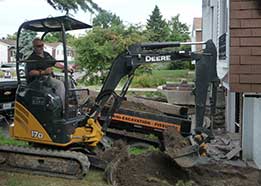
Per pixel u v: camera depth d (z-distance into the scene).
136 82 29.78
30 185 7.51
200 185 7.50
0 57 69.44
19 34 8.48
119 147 9.48
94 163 8.47
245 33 8.27
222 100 13.81
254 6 8.20
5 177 8.00
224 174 8.05
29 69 8.30
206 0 17.94
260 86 8.27
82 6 8.48
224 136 11.80
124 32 28.20
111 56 26.30
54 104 8.09
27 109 8.28
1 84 12.90
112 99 9.27
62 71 8.81
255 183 7.62
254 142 9.22
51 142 8.16
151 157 8.30
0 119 13.03
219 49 12.48
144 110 11.12
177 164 7.84
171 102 15.11
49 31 8.70
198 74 7.72
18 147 8.41
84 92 9.61
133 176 7.71
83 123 8.35
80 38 26.62
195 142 8.03
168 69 41.03
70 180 7.96
